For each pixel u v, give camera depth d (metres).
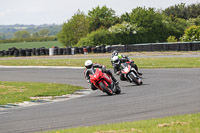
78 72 81.38
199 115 24.41
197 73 63.34
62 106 36.78
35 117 30.62
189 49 134.50
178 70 71.44
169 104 32.09
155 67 80.81
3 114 33.72
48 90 51.78
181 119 23.23
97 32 195.62
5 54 166.50
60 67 96.56
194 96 36.34
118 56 52.72
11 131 24.95
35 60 127.50
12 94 48.75
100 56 134.75
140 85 51.78
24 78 74.00
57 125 26.03
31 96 46.59
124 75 50.94
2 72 91.44
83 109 33.25
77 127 24.12
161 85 49.81
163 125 21.36
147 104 33.09
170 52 132.88
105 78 42.50
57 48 159.88
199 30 176.38
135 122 23.30
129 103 34.66
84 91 50.94
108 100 38.41
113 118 27.14
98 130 21.31
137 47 145.50
